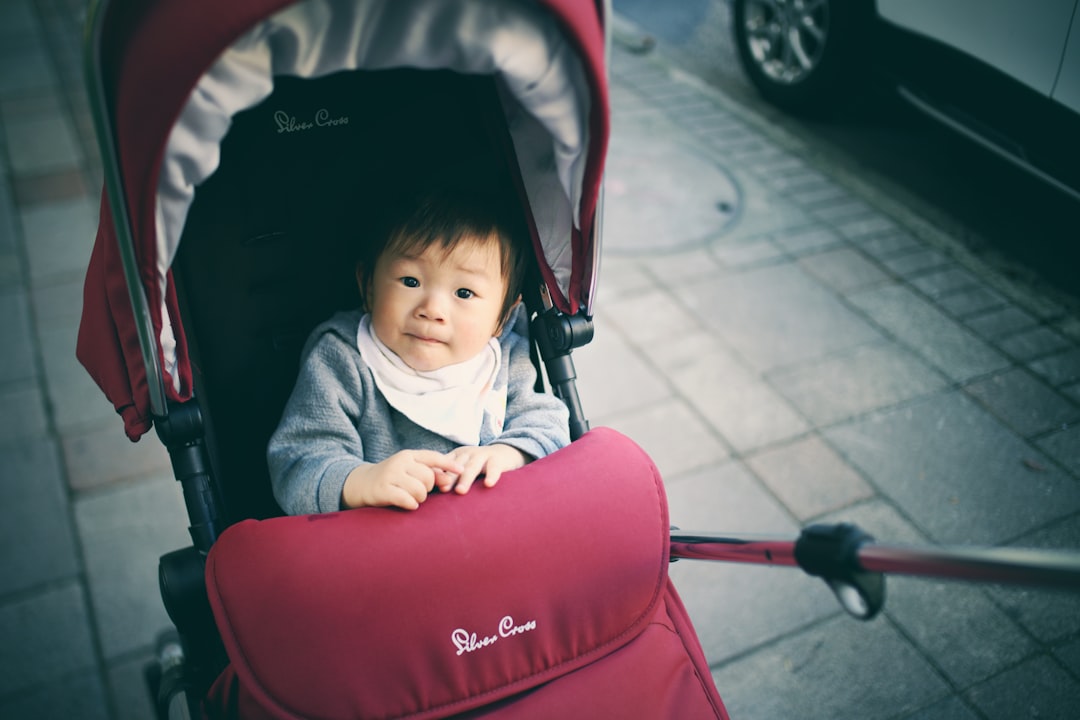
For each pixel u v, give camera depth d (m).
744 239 3.59
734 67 5.00
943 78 3.48
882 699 2.04
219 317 1.52
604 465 1.29
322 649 1.11
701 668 1.27
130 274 1.09
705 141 4.23
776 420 2.77
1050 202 3.85
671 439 2.69
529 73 1.05
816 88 4.17
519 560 1.17
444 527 1.18
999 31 3.16
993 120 3.33
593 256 1.40
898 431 2.75
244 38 0.93
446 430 1.47
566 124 1.12
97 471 2.53
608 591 1.21
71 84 4.55
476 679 1.15
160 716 1.40
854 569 0.94
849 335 3.13
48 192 3.71
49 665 2.07
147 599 2.21
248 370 1.58
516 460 1.40
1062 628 2.20
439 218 1.44
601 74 1.03
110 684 2.03
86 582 2.25
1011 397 2.89
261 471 1.62
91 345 1.35
